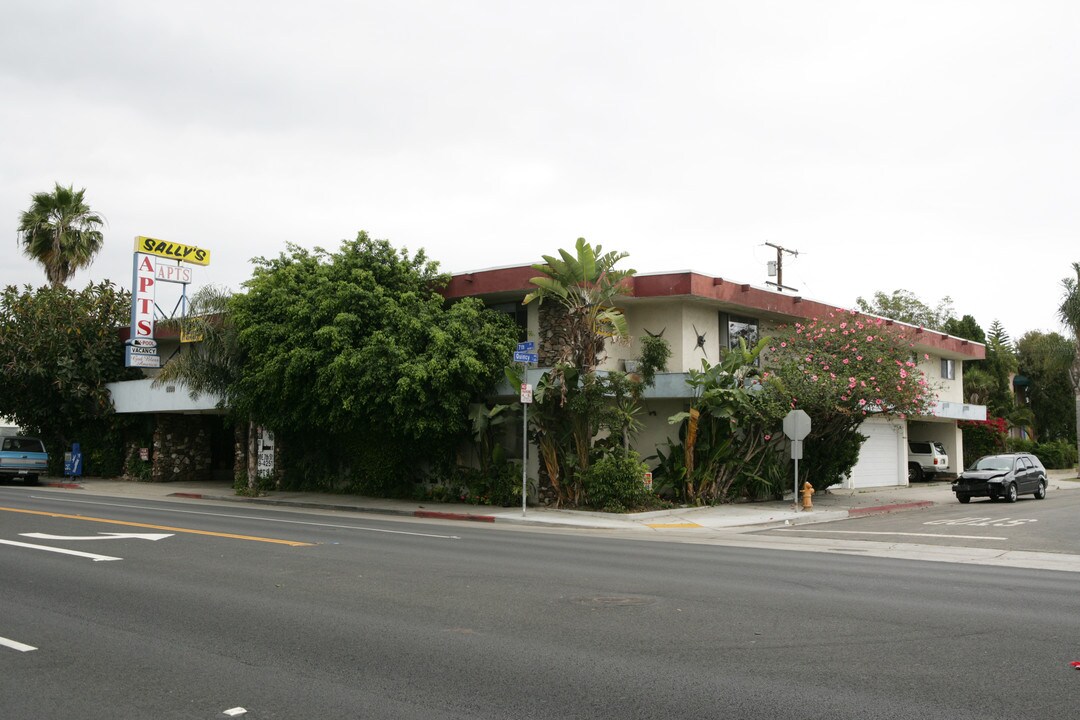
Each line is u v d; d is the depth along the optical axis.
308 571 11.13
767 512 23.11
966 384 46.91
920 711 5.61
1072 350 46.34
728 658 6.91
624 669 6.56
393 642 7.36
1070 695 5.97
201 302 27.53
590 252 21.77
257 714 5.52
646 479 22.80
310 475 28.81
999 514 23.77
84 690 6.01
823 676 6.41
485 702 5.77
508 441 24.94
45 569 11.02
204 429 36.53
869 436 35.16
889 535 18.70
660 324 25.72
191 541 14.09
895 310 52.88
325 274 24.42
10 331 34.88
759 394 23.61
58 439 37.88
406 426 22.83
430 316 23.58
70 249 41.59
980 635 7.84
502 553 13.54
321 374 23.52
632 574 11.38
